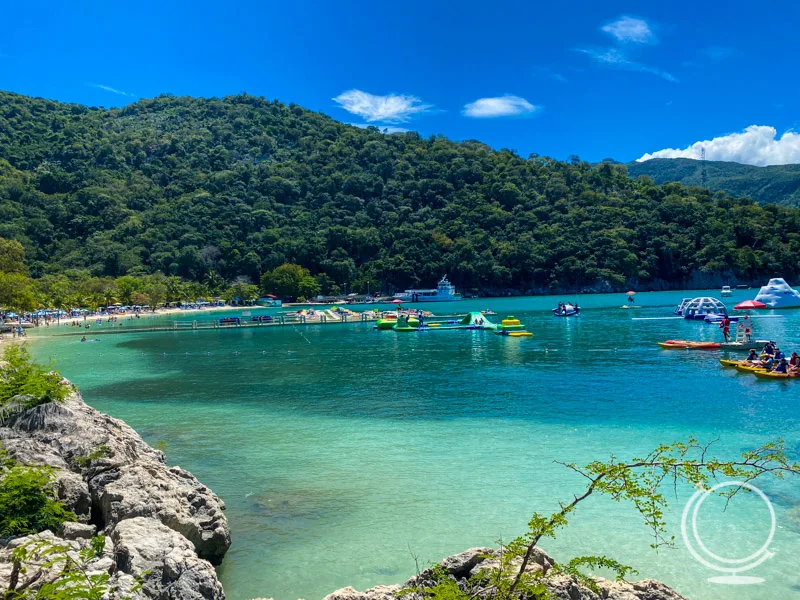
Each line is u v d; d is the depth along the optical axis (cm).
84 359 5516
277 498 1816
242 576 1347
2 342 7206
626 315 9825
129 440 1895
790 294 9800
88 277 16100
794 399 3047
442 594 852
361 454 2255
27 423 1736
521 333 6906
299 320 10162
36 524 1207
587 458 2142
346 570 1369
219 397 3491
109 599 902
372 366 4709
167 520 1337
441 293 18225
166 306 15975
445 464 2109
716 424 2575
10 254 11950
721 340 5909
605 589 1038
